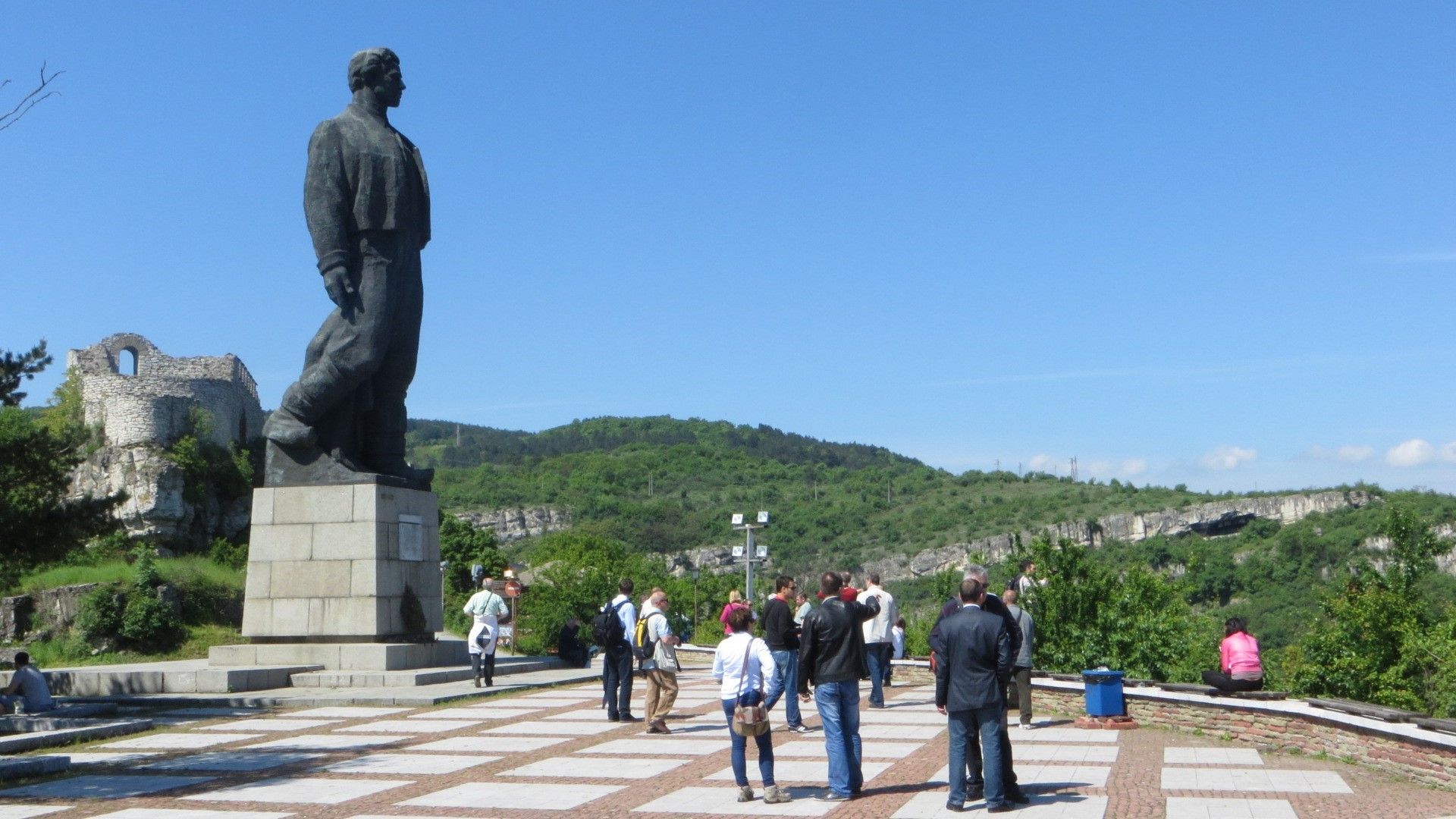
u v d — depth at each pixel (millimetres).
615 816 10078
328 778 12203
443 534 78750
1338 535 95438
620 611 16859
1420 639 23109
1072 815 9867
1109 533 135250
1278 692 14695
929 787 11312
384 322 23156
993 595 10883
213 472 61219
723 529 151250
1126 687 16453
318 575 22500
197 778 12344
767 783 10547
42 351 20422
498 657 26844
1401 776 11648
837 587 10984
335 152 23156
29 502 20797
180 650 41969
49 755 14070
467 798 10992
